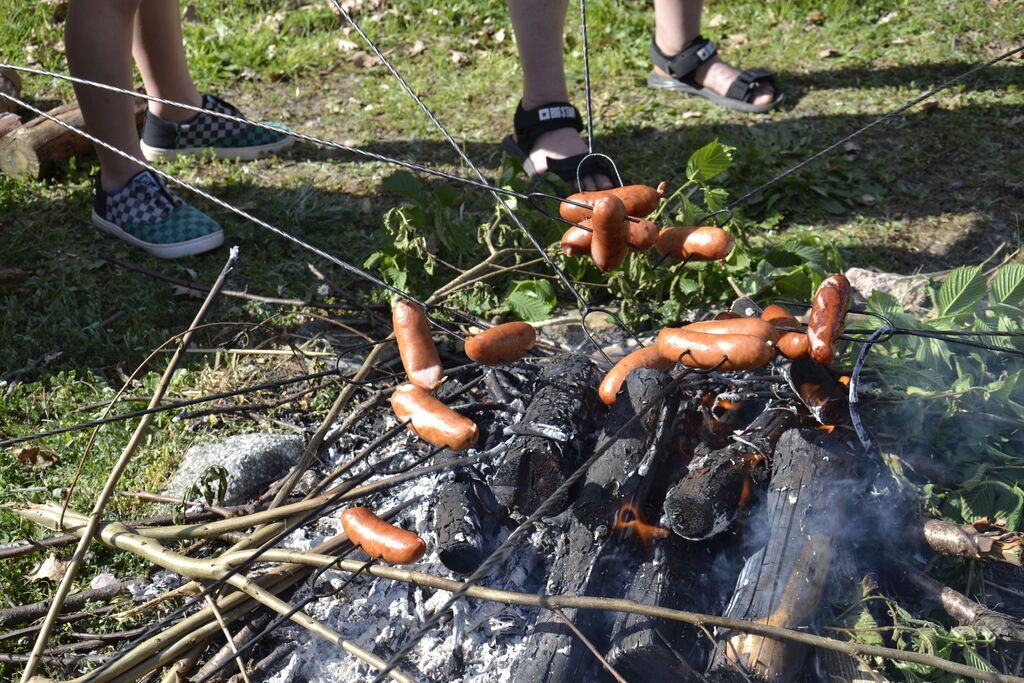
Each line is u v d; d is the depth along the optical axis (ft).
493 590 5.30
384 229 7.70
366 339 6.95
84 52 7.27
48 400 6.68
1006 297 6.35
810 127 8.70
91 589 5.81
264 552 5.55
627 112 9.02
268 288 7.41
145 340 7.04
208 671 5.50
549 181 7.48
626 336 6.88
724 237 5.75
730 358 5.28
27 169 8.16
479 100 9.32
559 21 8.01
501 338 5.55
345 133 9.00
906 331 5.53
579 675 5.29
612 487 5.51
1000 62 9.25
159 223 7.61
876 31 9.78
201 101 8.52
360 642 5.65
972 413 6.01
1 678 5.57
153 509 6.14
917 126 8.64
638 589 5.39
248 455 6.26
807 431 5.60
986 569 5.69
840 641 5.08
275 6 10.69
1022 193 7.98
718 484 5.41
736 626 5.02
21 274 7.38
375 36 10.26
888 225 7.80
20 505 6.05
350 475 6.20
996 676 4.81
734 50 9.77
